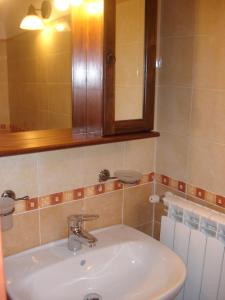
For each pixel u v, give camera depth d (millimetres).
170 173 1536
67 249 1275
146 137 1476
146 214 1630
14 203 1140
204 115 1347
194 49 1341
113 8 1264
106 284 1241
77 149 1310
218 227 1253
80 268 1238
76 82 1459
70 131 1483
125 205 1530
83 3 1367
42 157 1224
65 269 1204
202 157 1384
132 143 1491
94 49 1329
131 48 1382
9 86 1710
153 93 1479
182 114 1436
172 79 1453
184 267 1164
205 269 1309
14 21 1650
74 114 1497
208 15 1270
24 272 1137
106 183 1436
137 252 1326
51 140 1279
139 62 1423
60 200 1304
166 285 1136
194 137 1401
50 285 1164
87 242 1217
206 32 1286
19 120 1688
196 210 1333
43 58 1659
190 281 1375
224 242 1243
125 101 1409
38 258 1215
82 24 1383
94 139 1301
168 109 1495
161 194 1596
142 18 1388
